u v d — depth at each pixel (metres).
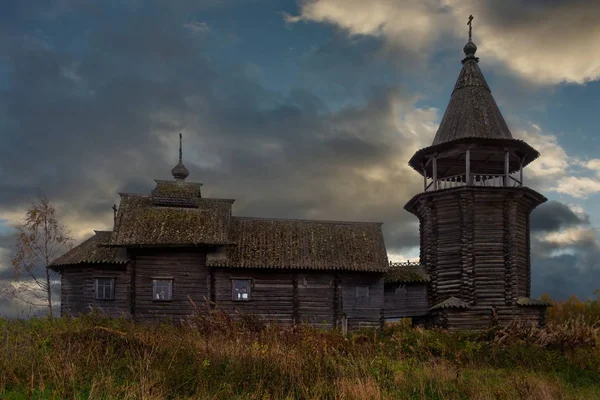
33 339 15.34
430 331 25.66
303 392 13.08
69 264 29.72
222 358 14.25
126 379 12.97
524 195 32.25
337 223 33.78
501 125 34.31
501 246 31.25
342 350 16.53
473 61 36.44
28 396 11.61
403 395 13.67
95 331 15.68
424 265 33.78
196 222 30.95
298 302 30.03
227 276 29.80
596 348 21.84
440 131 35.47
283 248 30.95
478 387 14.83
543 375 18.47
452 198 32.25
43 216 32.97
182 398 12.54
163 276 29.52
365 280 31.12
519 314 30.47
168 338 15.99
